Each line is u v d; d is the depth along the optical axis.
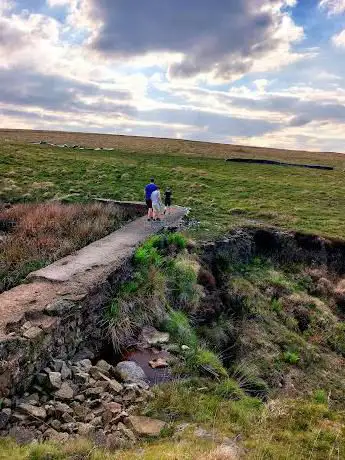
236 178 37.78
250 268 18.89
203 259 16.73
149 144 72.06
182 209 23.88
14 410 6.89
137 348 9.83
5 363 6.94
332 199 32.38
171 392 8.04
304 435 7.57
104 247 14.02
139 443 6.67
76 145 57.53
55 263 12.00
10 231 17.69
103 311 10.45
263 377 11.73
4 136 63.94
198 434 6.86
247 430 7.41
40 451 5.84
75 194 25.50
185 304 12.73
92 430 6.81
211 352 10.62
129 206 22.47
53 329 8.29
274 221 24.00
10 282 12.38
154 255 13.77
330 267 20.66
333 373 13.32
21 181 28.31
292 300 16.83
